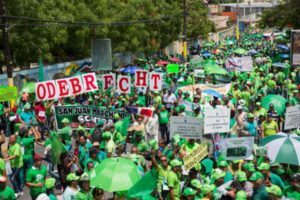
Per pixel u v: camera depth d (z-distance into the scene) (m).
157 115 15.04
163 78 22.72
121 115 15.53
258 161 9.67
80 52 30.45
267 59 35.62
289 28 47.41
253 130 13.00
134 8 33.66
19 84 21.73
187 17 53.62
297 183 7.88
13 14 21.67
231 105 14.95
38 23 22.58
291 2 44.16
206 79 23.03
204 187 7.63
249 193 8.05
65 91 16.16
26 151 11.29
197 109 13.66
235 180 7.96
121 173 8.11
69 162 10.32
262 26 48.97
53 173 10.86
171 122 10.80
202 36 58.78
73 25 26.11
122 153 11.45
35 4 22.48
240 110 13.82
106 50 27.56
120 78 17.83
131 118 15.30
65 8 26.92
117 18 30.66
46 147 10.97
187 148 10.83
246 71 24.28
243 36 83.06
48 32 23.28
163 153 10.17
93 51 27.64
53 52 29.30
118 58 34.78
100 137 11.81
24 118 15.22
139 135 11.09
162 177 8.98
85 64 29.05
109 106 15.53
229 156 9.67
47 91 15.88
